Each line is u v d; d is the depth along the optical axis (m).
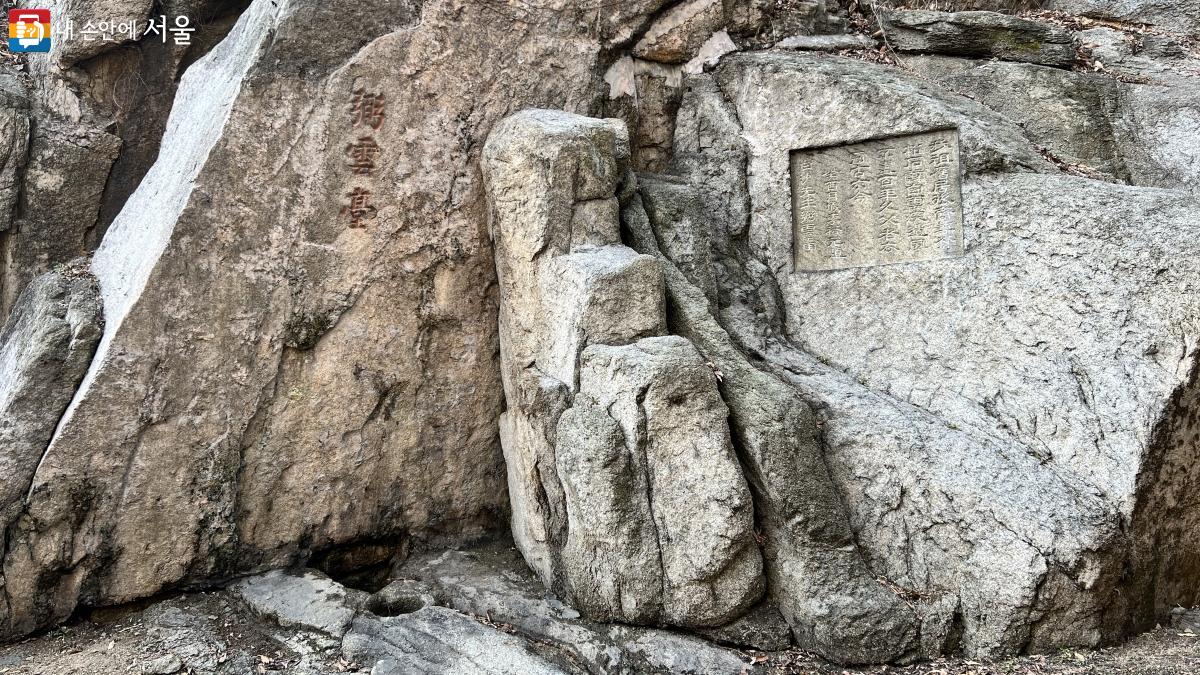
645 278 4.35
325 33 4.67
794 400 4.32
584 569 4.19
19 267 5.60
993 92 5.67
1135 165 5.59
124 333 4.35
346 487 4.95
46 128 5.67
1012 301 4.57
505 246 4.77
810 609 3.97
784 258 5.34
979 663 3.95
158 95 6.05
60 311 4.75
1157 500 4.14
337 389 4.86
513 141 4.68
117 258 5.07
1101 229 4.34
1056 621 3.94
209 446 4.57
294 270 4.67
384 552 5.17
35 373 4.43
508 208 4.70
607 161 4.71
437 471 5.18
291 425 4.77
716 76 5.72
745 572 4.04
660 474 4.07
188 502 4.55
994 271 4.64
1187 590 4.40
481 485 5.31
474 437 5.25
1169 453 4.11
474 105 5.02
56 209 5.70
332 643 4.16
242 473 4.68
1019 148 4.89
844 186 5.17
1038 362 4.45
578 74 5.32
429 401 5.10
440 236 4.99
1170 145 5.58
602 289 4.27
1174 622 4.26
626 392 4.07
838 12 6.26
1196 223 4.15
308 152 4.66
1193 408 4.11
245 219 4.54
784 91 5.37
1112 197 4.40
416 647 4.03
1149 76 6.00
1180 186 5.49
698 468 4.04
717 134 5.61
